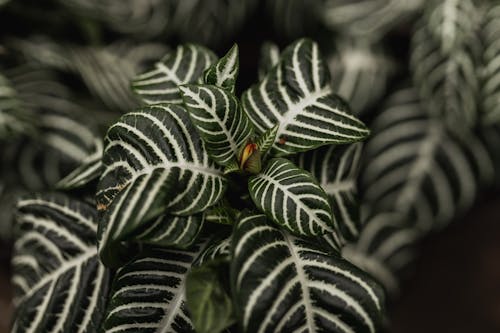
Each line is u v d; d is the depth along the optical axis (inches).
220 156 22.7
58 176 33.7
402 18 35.6
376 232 36.2
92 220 24.9
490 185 38.2
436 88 35.1
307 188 22.1
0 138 32.7
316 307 21.5
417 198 37.4
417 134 37.7
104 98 36.2
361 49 38.1
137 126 22.3
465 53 34.6
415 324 43.3
